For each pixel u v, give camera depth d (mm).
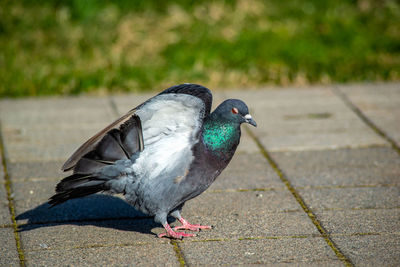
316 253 5742
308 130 9555
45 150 8719
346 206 6875
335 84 11969
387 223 6398
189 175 5938
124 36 13797
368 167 8094
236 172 7988
